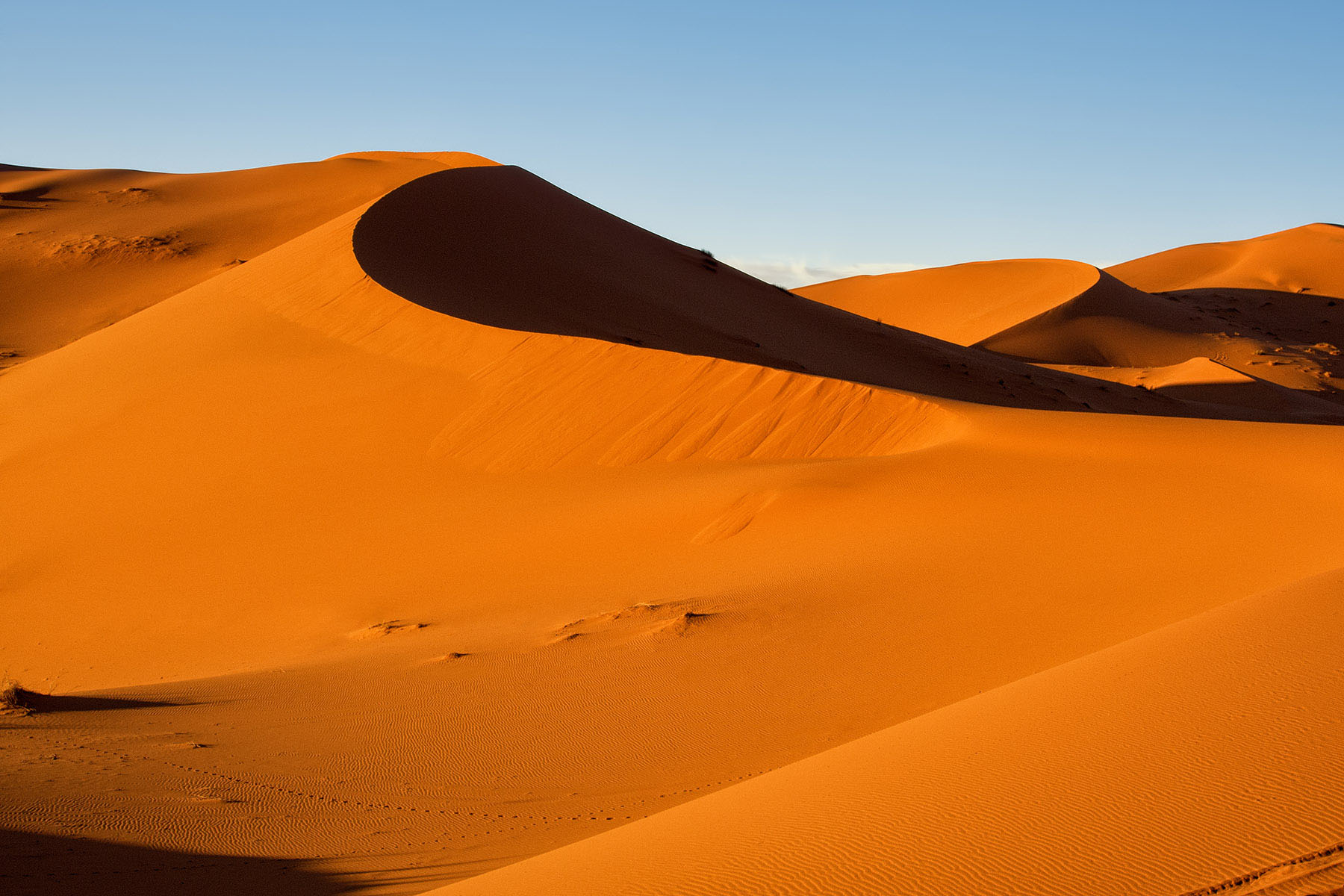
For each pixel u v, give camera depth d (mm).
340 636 17734
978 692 10664
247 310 38656
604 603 16594
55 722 11781
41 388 36281
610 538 20016
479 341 31172
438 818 8812
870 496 18641
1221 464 17188
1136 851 4191
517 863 6742
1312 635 6242
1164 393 68750
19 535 25609
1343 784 4254
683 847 5605
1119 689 6285
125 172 108625
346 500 24797
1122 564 13664
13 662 19062
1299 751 4672
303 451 27547
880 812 5312
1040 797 4953
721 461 24656
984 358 64688
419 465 26125
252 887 7109
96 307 75125
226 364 33781
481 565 20109
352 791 9531
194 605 20547
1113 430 20219
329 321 35500
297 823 8672
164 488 26750
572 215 56594
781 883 4680
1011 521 16172
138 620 20328
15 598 22469
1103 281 101938
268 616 19500
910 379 52406
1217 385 70125
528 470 25391
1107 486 16906
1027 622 12438
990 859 4426
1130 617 11984
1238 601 8000
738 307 54000
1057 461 18719
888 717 10477
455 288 39500
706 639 13555
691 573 17328
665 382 27109
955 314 111250
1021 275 114562
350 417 28844
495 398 28078
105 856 7516
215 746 10867
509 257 45188
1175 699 5781
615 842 6336
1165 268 144125
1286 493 15164
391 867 7586
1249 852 3953
